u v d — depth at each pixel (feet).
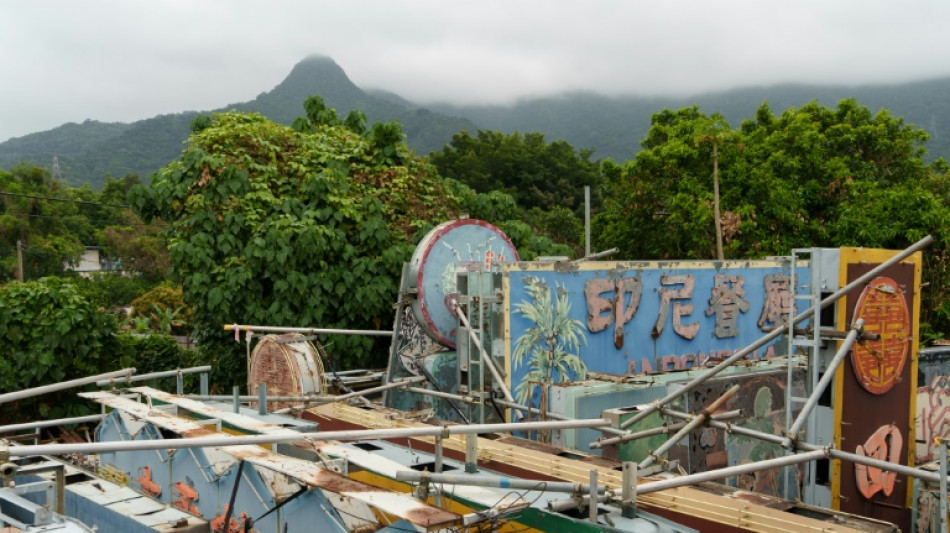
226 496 21.50
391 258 42.04
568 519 16.43
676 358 36.86
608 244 71.26
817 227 60.59
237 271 40.16
